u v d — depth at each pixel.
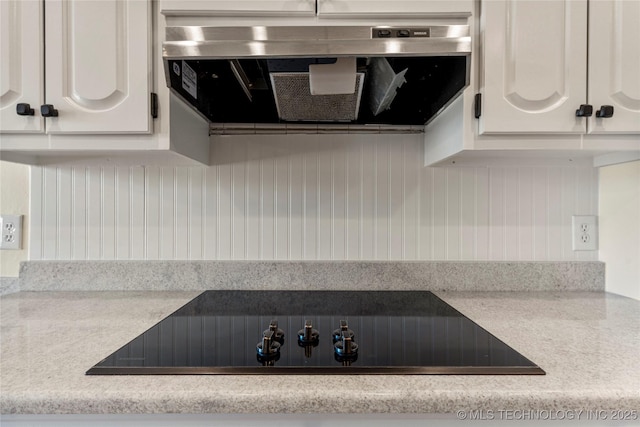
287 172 1.13
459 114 0.86
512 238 1.13
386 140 1.13
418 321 0.82
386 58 0.81
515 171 1.13
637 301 0.99
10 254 1.10
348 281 1.11
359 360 0.60
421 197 1.14
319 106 1.00
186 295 1.06
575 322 0.81
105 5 0.82
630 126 0.82
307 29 0.73
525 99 0.81
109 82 0.82
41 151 0.90
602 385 0.52
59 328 0.77
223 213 1.13
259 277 1.11
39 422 0.54
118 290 1.10
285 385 0.53
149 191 1.12
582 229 1.13
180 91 0.84
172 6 0.79
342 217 1.14
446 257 1.13
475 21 0.82
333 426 0.54
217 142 1.12
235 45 0.73
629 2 0.81
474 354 0.62
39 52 0.82
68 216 1.11
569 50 0.81
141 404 0.51
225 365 0.58
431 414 0.54
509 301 1.00
